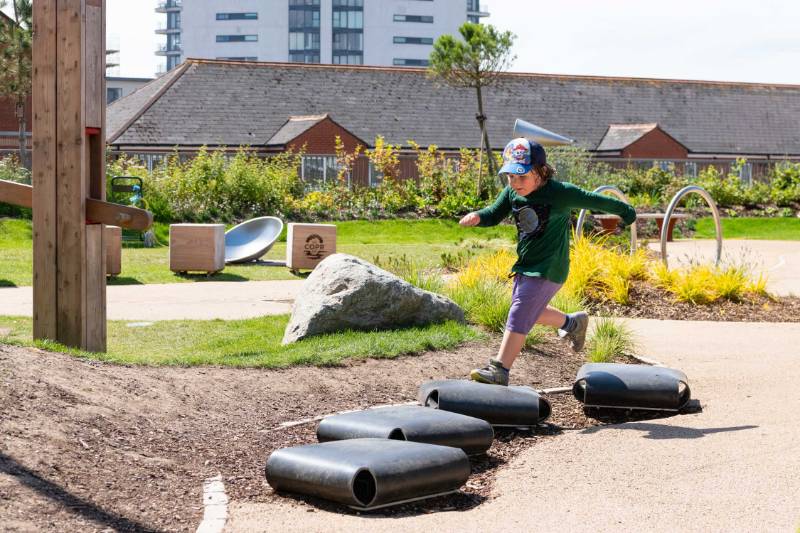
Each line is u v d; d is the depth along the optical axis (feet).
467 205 97.14
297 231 59.72
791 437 18.93
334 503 15.11
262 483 16.11
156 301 44.16
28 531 12.28
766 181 128.16
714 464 17.17
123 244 74.23
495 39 97.19
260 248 65.72
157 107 141.90
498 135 154.40
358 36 528.63
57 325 26.30
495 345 29.30
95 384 19.94
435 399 21.53
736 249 76.54
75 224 26.11
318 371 24.99
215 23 528.22
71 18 25.82
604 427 20.65
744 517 14.19
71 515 13.20
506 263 41.63
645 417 22.31
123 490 14.73
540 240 21.63
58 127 26.07
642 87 174.91
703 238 92.32
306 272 59.88
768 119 175.32
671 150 153.17
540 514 14.51
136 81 379.14
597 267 41.22
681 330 34.55
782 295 43.65
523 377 26.03
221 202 89.86
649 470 16.93
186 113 142.31
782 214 107.45
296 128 136.77
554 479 16.53
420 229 90.99
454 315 31.89
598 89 171.94
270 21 524.11
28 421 16.51
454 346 28.71
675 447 18.49
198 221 86.48
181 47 533.14
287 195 94.22
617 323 35.12
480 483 16.76
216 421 19.85
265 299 45.29
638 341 31.83
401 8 530.27
